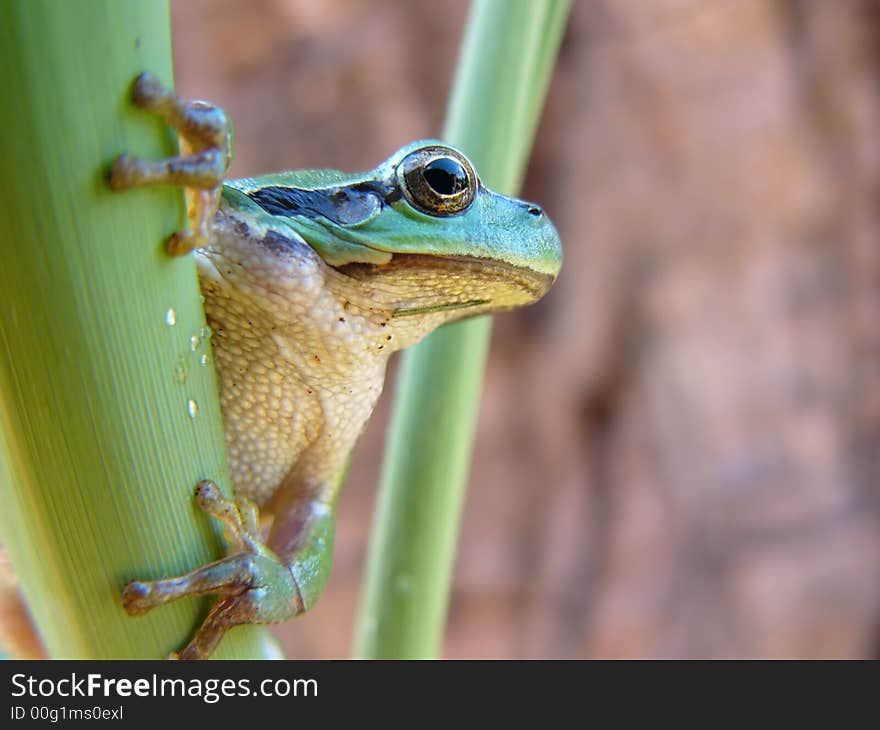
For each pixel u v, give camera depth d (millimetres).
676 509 502
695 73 474
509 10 221
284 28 477
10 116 194
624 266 488
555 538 510
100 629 204
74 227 196
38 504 200
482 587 514
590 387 498
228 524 205
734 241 482
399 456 224
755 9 464
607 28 477
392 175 218
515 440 506
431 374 223
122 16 195
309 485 225
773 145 474
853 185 479
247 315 217
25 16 193
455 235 219
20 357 197
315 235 217
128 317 199
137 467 201
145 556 203
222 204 215
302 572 218
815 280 485
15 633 229
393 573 224
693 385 492
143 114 196
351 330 219
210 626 206
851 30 471
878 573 495
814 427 491
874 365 488
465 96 222
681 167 481
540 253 223
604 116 482
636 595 507
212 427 204
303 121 484
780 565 499
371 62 478
